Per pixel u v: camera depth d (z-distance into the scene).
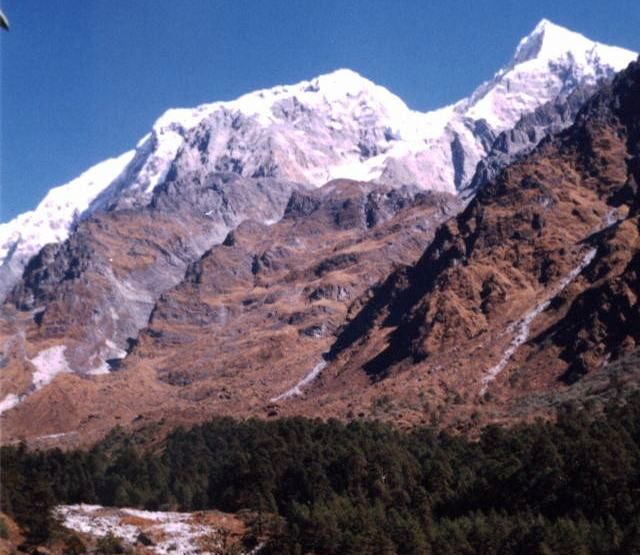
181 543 143.88
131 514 156.38
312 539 137.50
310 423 188.00
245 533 148.25
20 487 143.88
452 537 130.25
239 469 166.38
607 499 132.50
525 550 124.56
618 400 179.12
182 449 194.38
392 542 132.62
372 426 185.62
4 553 129.38
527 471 141.25
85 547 138.50
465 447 167.38
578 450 139.88
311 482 157.62
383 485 154.00
